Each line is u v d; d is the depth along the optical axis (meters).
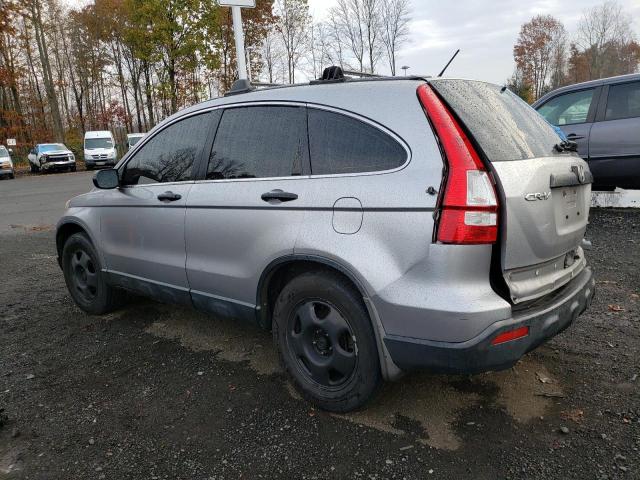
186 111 3.73
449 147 2.36
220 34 26.88
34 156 30.94
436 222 2.33
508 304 2.37
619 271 5.10
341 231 2.63
